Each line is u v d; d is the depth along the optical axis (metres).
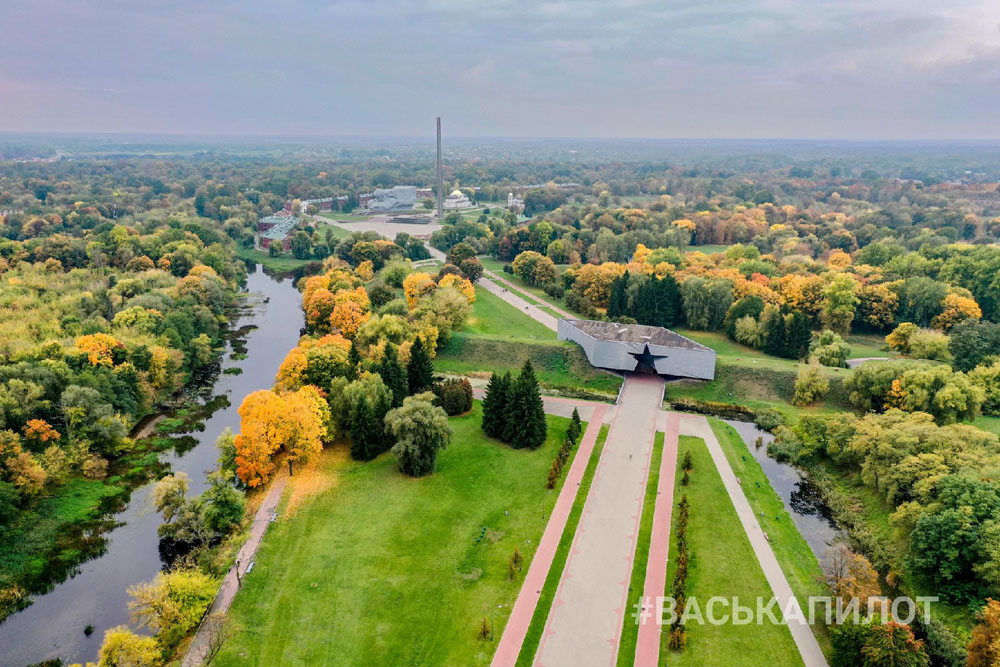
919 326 183.62
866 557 90.69
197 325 181.75
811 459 117.00
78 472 111.50
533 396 116.94
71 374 123.31
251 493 102.75
